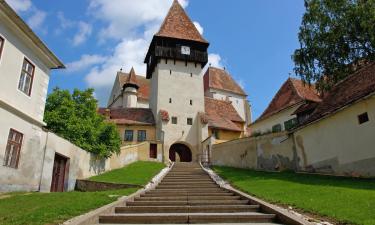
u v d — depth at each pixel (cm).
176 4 4641
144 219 895
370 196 1002
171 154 3988
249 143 2586
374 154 1497
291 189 1346
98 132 2467
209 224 874
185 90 4025
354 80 2006
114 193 1388
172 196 1338
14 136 1503
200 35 4350
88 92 2595
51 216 848
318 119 1895
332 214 829
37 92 1719
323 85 2678
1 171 1379
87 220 798
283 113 3088
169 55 4062
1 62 1429
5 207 1025
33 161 1639
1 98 1402
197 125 3891
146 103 5056
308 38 2772
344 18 2575
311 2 2803
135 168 2659
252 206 1062
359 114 1619
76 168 2116
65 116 2291
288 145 2200
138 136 3769
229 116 4559
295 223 780
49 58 1797
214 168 2686
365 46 2564
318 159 1894
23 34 1563
